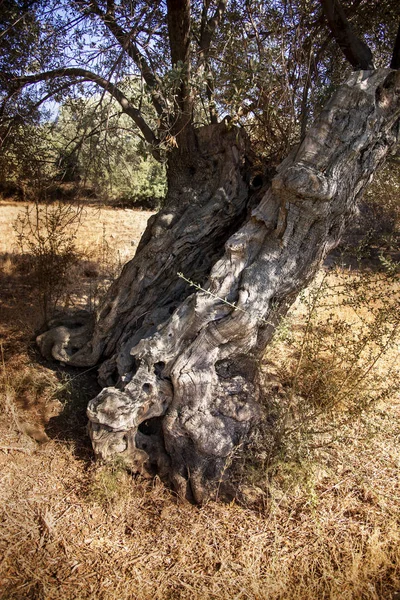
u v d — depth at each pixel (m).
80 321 4.83
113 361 4.02
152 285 4.01
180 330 3.22
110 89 3.50
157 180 14.52
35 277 5.79
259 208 3.22
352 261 8.16
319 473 3.38
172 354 3.24
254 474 3.18
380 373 4.54
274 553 2.78
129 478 3.28
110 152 4.66
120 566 2.70
